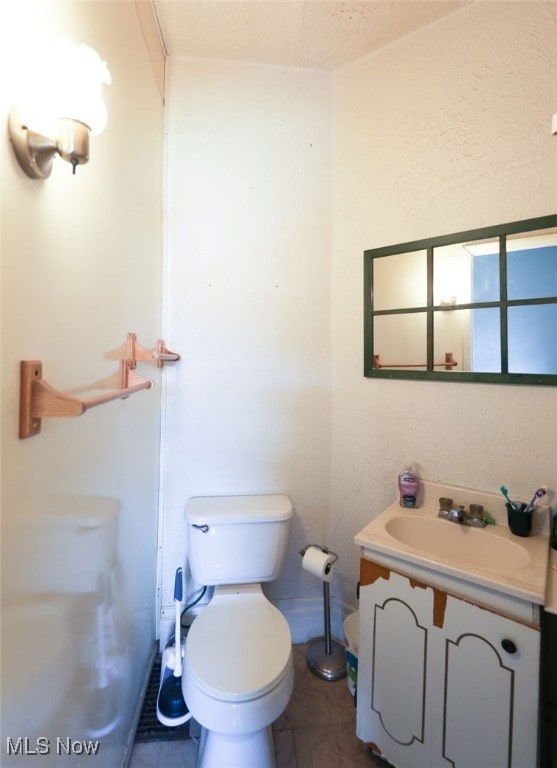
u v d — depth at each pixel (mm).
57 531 634
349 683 1337
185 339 1508
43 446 585
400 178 1407
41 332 574
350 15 1316
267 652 1013
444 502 1248
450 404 1300
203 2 1267
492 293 1211
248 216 1541
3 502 477
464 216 1264
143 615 1289
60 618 643
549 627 912
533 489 1146
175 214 1493
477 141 1236
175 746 1146
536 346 1142
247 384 1550
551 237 1115
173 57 1494
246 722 880
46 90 511
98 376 818
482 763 869
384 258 1448
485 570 906
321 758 1116
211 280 1521
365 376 1494
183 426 1513
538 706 806
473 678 886
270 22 1343
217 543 1321
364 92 1499
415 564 986
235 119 1529
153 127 1316
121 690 1021
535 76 1131
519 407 1170
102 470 862
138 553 1201
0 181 465
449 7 1275
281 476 1572
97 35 796
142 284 1187
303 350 1580
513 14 1169
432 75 1332
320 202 1578
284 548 1382
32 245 547
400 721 1004
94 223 795
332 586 1597
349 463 1555
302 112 1567
